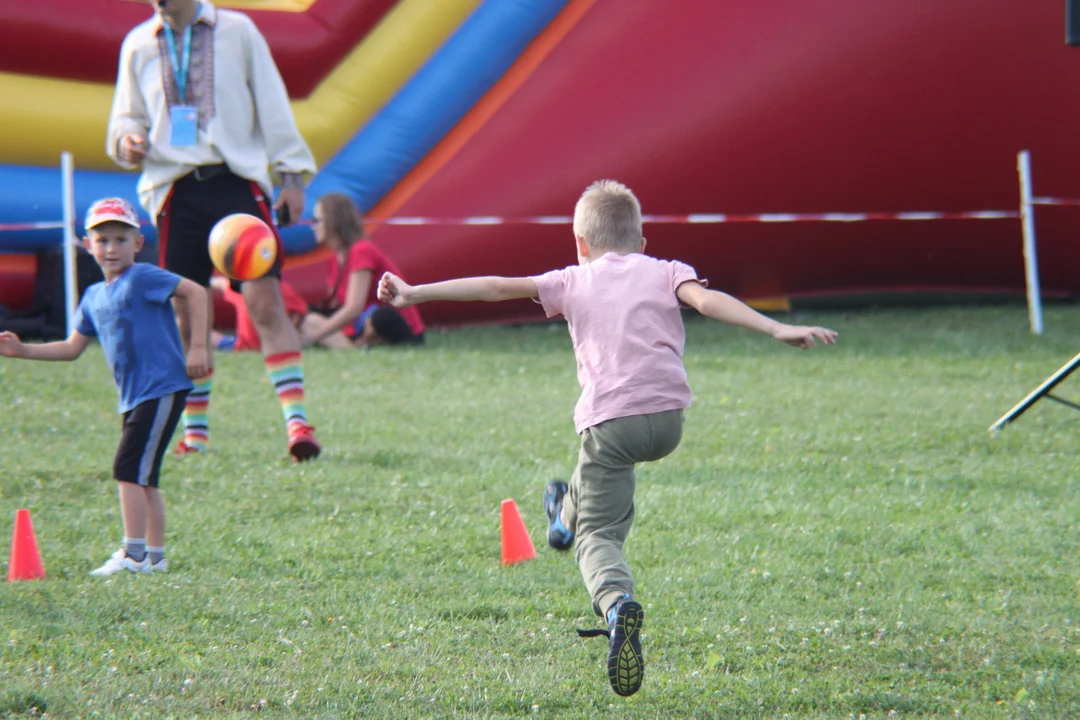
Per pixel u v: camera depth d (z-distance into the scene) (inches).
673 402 522.6
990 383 1363.2
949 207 1930.4
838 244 1939.0
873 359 1546.5
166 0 970.7
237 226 872.3
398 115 1774.1
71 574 673.6
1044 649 559.5
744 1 1823.3
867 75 1838.1
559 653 558.6
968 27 1845.5
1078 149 1900.8
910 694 507.2
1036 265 2009.1
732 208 1866.4
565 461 987.9
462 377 1411.2
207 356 706.8
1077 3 1144.8
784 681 523.2
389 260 1663.4
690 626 594.2
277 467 944.3
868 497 863.7
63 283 1562.5
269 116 1003.3
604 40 1808.6
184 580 660.7
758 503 845.8
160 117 981.8
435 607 619.5
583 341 536.4
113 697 489.7
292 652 552.1
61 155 1596.9
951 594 647.8
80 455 970.1
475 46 1792.6
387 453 995.3
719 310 503.8
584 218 575.8
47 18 1582.2
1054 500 853.2
